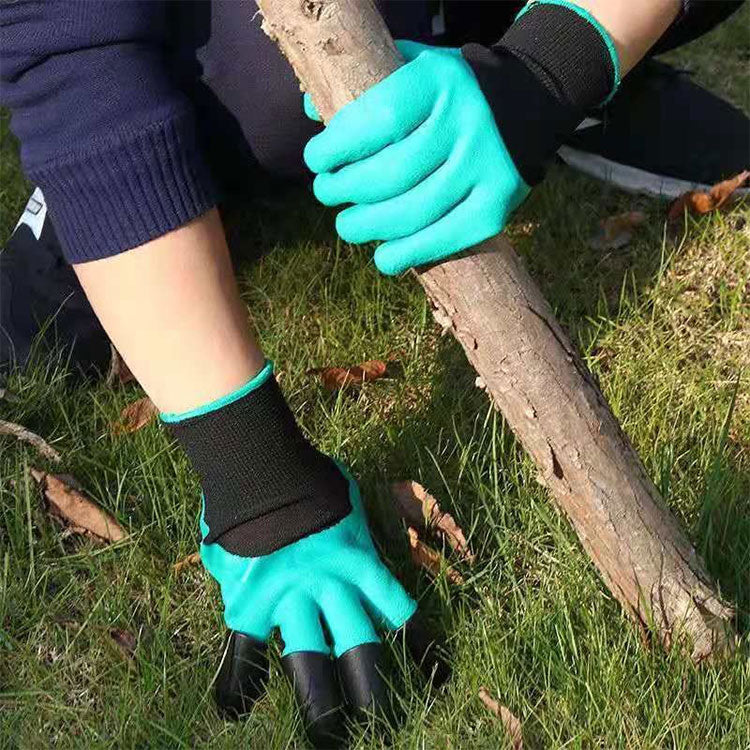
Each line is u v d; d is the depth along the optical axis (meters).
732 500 1.33
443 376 1.63
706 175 1.92
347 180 1.00
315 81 0.98
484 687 1.21
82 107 1.19
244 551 1.18
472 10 1.91
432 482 1.45
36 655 1.31
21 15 1.20
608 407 1.12
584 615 1.24
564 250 1.85
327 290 1.78
